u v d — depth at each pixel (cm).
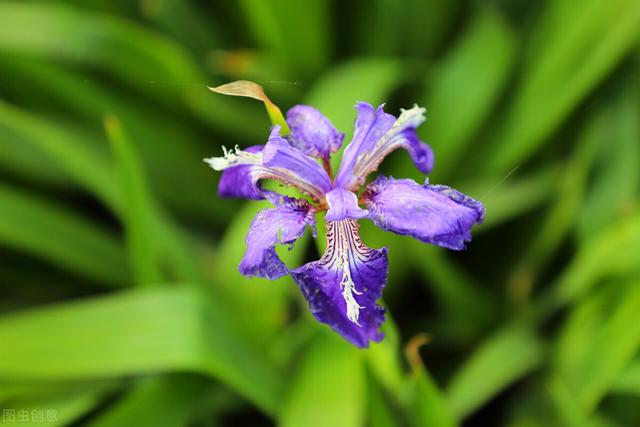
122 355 53
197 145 71
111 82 68
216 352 54
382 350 50
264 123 70
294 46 70
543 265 66
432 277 62
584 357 58
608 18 63
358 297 45
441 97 65
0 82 67
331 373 55
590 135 64
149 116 69
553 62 64
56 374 54
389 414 53
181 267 61
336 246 45
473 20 70
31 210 62
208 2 78
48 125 63
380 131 46
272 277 44
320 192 46
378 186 46
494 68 64
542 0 68
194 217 71
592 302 60
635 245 58
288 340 60
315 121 47
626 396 59
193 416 58
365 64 64
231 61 68
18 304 68
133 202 56
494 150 66
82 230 64
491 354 60
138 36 62
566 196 63
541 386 60
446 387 62
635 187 62
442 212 44
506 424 60
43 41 62
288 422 53
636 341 55
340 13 74
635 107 64
